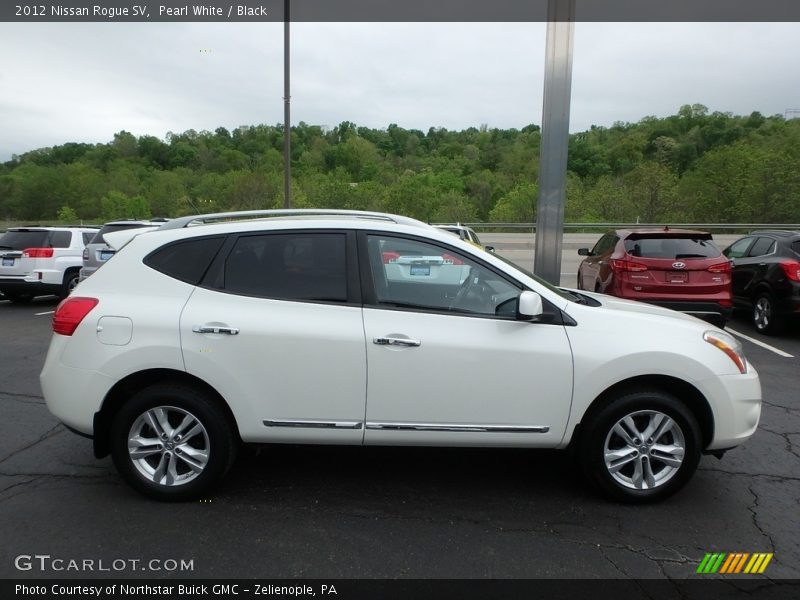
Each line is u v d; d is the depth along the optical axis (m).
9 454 4.23
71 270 12.02
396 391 3.34
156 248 3.55
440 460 4.17
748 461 4.19
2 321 10.25
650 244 8.34
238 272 3.49
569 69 7.75
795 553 3.01
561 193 8.02
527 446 3.44
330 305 3.40
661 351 3.31
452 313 3.42
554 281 8.16
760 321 8.92
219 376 3.32
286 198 16.84
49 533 3.14
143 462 3.47
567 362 3.33
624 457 3.44
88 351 3.36
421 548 3.03
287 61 16.12
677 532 3.20
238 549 3.01
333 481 3.81
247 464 4.07
